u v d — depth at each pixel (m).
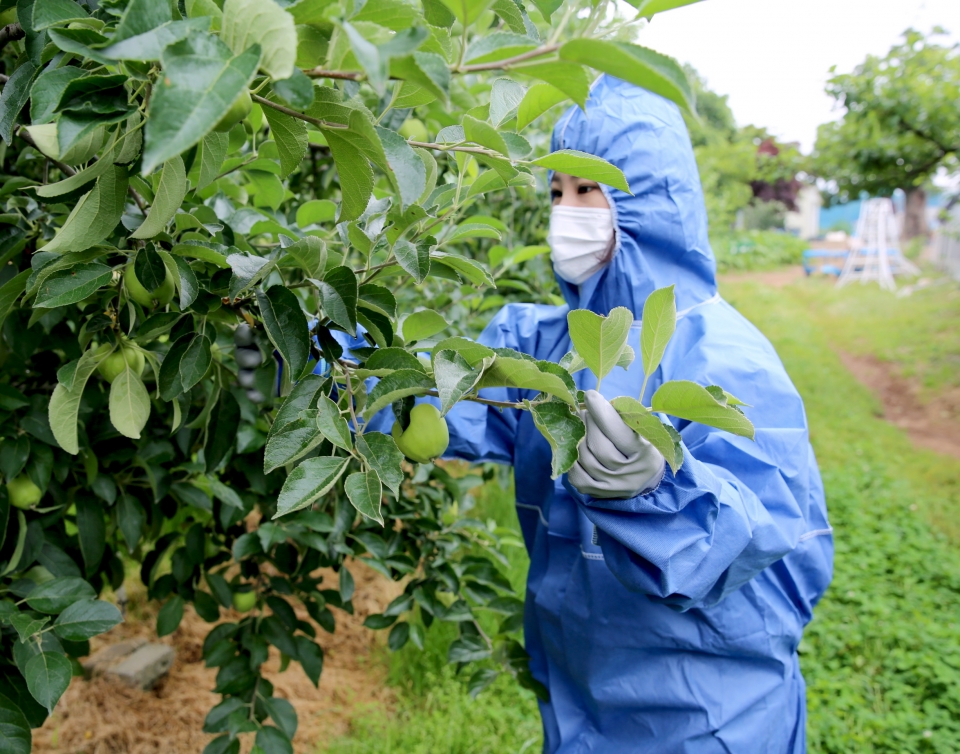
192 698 3.40
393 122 1.64
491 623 3.58
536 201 3.77
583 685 1.84
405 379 1.00
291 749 2.03
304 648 2.14
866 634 4.05
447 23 0.86
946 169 10.50
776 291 16.75
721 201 15.97
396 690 3.49
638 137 1.79
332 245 1.32
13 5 1.03
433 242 1.14
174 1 0.78
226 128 0.81
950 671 3.67
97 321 1.21
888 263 17.89
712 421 1.05
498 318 2.11
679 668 1.71
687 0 0.73
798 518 1.60
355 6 0.75
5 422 1.57
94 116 0.76
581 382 1.84
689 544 1.33
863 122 10.48
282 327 1.00
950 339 10.89
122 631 3.77
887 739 3.27
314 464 0.91
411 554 2.24
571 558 1.87
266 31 0.67
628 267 1.82
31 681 1.23
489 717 3.23
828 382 9.50
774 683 1.76
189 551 2.08
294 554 2.19
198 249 1.07
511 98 1.08
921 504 5.89
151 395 1.76
